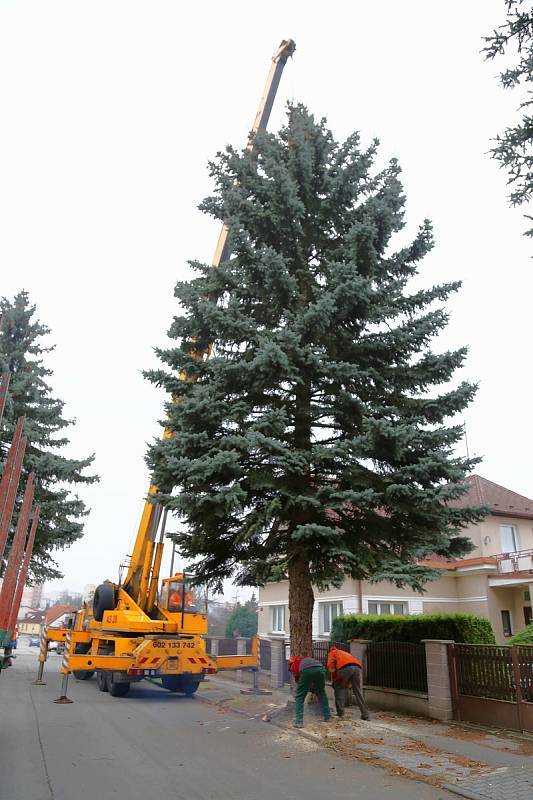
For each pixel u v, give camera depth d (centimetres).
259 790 577
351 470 984
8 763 655
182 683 1405
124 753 728
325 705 938
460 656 988
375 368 1090
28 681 1564
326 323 987
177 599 1456
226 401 1048
